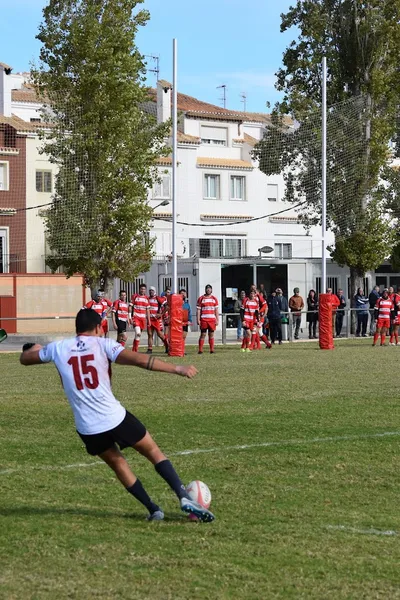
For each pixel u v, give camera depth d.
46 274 60.53
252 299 40.00
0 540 9.30
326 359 34.16
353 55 55.53
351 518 10.20
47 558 8.66
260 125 94.19
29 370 30.94
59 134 53.50
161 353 38.78
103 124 52.69
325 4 56.22
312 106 54.44
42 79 53.44
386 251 56.88
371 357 35.09
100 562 8.53
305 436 15.67
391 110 54.94
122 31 53.00
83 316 10.02
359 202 54.00
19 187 69.88
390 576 8.13
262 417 17.95
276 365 31.25
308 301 51.88
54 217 53.88
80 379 9.81
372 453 14.07
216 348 42.78
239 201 83.56
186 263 63.03
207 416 18.19
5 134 69.81
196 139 81.62
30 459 13.86
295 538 9.36
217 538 9.38
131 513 10.48
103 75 52.34
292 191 55.12
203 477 12.49
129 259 54.88
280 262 63.78
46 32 53.09
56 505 10.88
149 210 54.25
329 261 65.56
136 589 7.77
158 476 12.64
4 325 59.31
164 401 20.77
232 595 7.62
